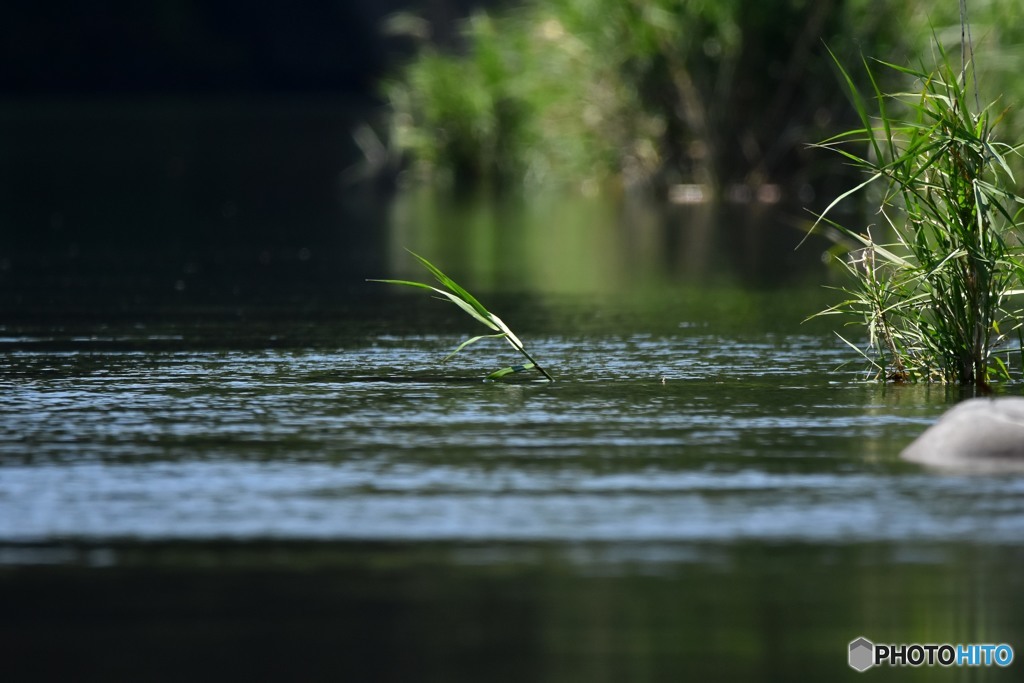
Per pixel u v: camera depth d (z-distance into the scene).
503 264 24.17
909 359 13.59
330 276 22.62
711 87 37.44
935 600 7.11
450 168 46.72
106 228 30.98
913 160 13.66
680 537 8.15
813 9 35.88
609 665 6.38
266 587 7.39
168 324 17.38
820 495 8.99
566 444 10.51
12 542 8.12
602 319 17.73
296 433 10.92
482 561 7.75
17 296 20.11
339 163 52.91
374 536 8.21
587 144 40.91
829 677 6.25
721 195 37.81
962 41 13.13
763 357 14.74
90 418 11.51
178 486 9.31
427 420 11.43
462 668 6.36
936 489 9.10
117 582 7.47
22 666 6.44
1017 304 17.88
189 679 6.30
